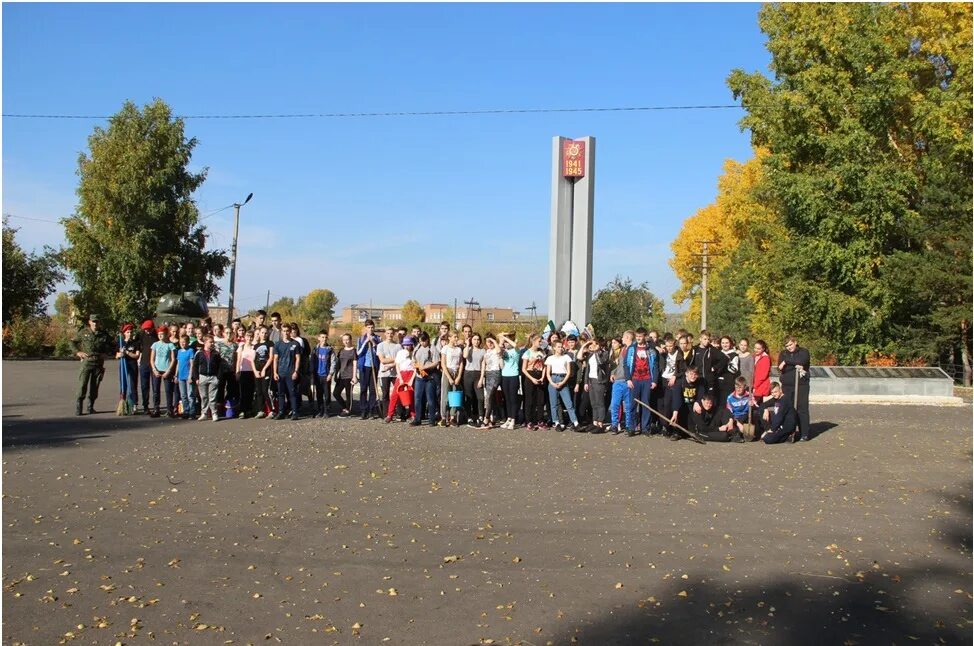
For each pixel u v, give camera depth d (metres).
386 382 17.23
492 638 5.25
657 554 7.10
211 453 12.38
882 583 6.42
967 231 30.31
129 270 49.81
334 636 5.25
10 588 6.08
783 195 33.28
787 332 35.22
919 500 9.45
